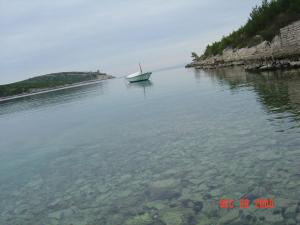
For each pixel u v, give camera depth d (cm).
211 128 1616
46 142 2220
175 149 1380
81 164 1461
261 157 1067
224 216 758
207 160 1155
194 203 853
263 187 859
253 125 1486
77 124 2841
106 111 3428
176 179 1042
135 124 2209
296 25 3609
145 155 1386
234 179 948
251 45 6512
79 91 10619
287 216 703
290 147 1098
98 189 1102
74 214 943
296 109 1609
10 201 1159
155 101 3488
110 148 1653
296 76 2914
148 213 851
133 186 1060
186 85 4981
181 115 2202
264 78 3381
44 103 6994
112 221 850
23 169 1585
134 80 8912
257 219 718
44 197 1133
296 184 834
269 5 6688
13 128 3481
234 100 2355
